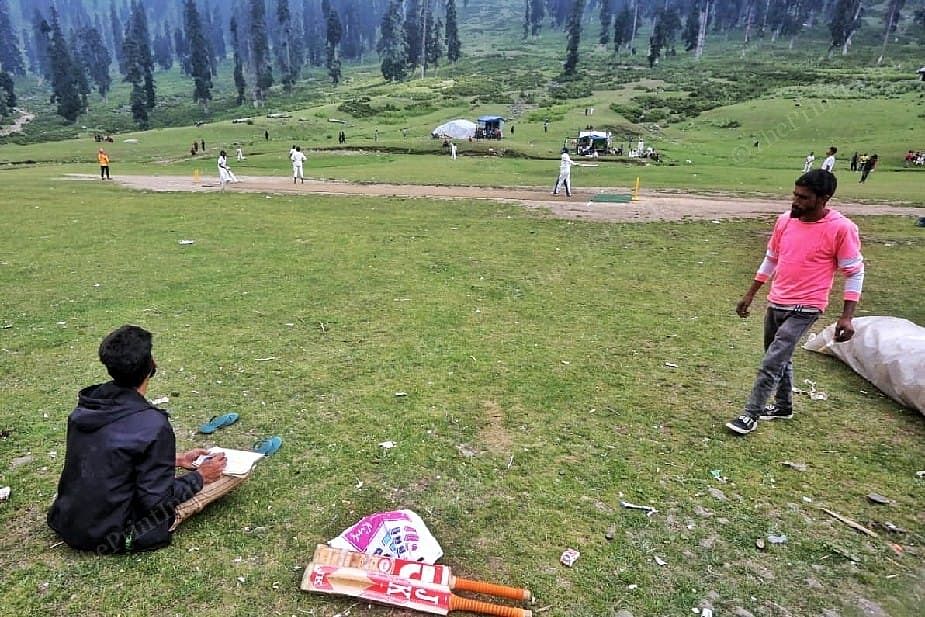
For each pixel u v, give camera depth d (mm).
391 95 95562
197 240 12562
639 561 3287
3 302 8133
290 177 28562
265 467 4098
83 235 13133
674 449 4500
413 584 2928
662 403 5277
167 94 132500
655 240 12969
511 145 48906
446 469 4133
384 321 7418
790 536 3531
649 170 33312
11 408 4977
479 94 94125
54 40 102688
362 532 3271
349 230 13773
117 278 9438
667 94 82438
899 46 107812
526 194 20922
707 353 6516
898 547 3457
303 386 5477
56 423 4719
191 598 2928
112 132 92625
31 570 3086
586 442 4562
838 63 95812
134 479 3133
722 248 12211
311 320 7418
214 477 3584
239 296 8453
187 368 5867
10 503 3658
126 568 3107
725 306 8312
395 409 5031
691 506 3793
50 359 6086
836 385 5715
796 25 120250
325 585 2959
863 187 24344
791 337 4527
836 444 4613
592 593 3041
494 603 2941
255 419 4809
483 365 6047
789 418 5020
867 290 9273
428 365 6020
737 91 79125
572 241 12766
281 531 3447
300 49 157500
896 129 51969
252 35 112188
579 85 94938
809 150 47344
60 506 3133
